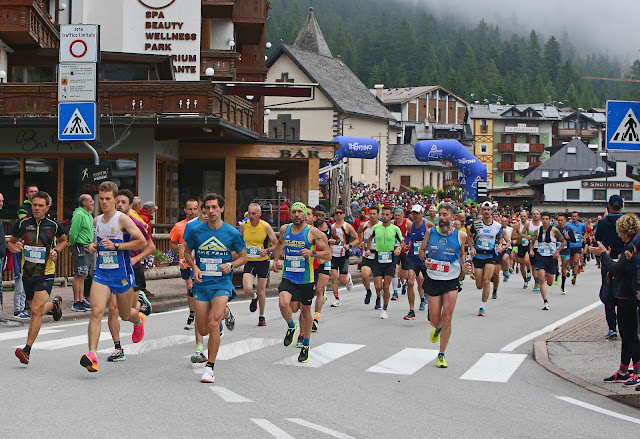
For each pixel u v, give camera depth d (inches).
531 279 1147.3
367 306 755.4
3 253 559.8
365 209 919.0
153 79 1222.3
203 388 370.0
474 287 990.4
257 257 586.6
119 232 406.3
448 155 2041.1
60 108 690.2
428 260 462.9
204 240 399.5
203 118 1051.9
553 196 3846.0
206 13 1544.0
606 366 461.1
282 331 571.2
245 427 299.1
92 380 379.9
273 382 393.7
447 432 307.3
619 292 416.8
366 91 3769.7
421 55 7829.7
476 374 437.1
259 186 1514.5
